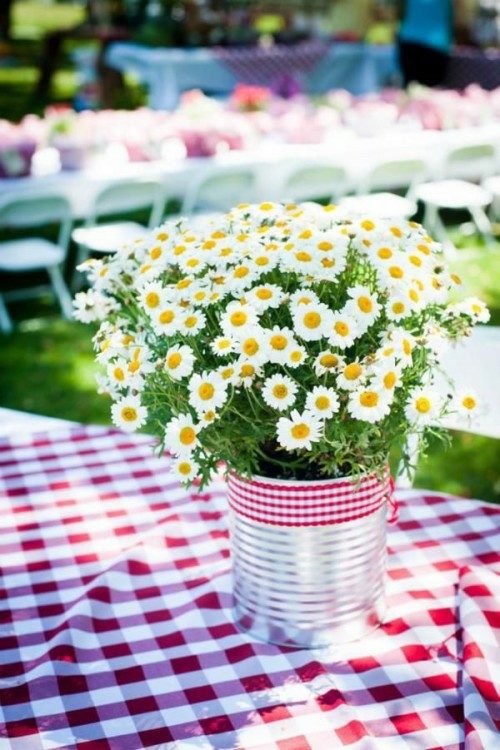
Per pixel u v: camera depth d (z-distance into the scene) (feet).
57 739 4.57
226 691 4.85
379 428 4.59
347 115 19.31
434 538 6.21
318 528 4.74
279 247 4.62
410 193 19.07
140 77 31.71
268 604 5.05
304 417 4.25
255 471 4.74
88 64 35.14
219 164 16.48
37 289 17.42
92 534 6.41
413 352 4.73
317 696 4.78
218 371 4.35
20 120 34.83
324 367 4.34
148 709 4.75
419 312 4.86
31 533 6.41
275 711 4.69
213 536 6.25
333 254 4.54
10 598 5.75
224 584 5.68
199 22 32.50
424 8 30.32
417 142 18.52
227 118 17.61
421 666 4.99
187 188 16.53
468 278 18.29
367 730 4.54
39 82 39.42
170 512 6.66
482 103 20.56
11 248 15.64
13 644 5.36
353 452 4.55
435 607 5.46
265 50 31.76
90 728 4.64
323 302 4.74
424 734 4.55
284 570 4.91
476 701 4.52
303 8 35.91
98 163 16.28
